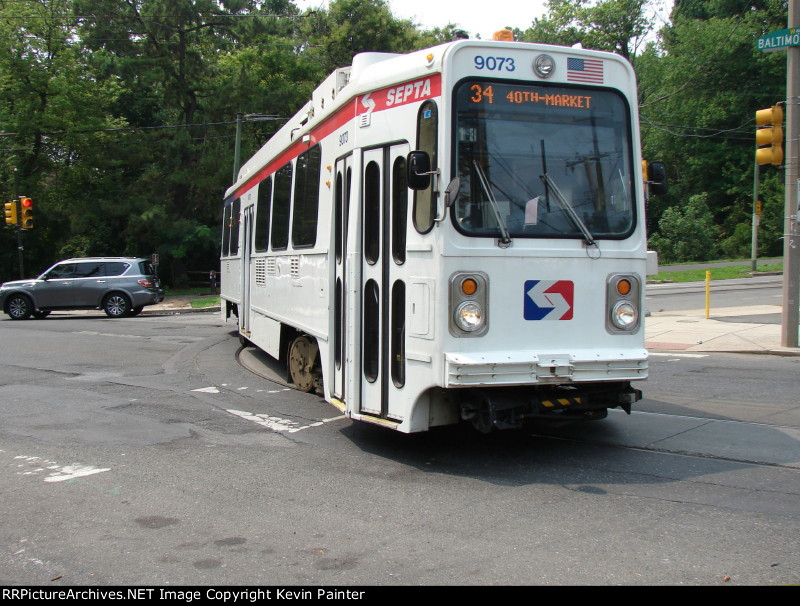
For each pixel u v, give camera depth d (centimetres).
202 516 545
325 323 809
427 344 611
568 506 544
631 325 646
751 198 5566
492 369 590
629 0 5709
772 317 1795
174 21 3875
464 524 512
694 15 6456
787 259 1320
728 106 5638
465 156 608
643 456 674
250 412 908
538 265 617
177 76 4009
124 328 2061
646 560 443
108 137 4019
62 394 1044
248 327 1415
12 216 3006
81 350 1547
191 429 825
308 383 984
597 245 636
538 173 626
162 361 1381
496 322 607
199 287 4456
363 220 711
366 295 706
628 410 664
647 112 6038
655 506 540
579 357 614
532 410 625
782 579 412
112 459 707
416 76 637
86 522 536
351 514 541
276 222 1105
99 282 2512
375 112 691
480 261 602
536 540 480
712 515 518
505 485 598
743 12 5991
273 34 4072
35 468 679
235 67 4378
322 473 647
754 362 1226
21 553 479
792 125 1298
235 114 4019
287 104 4041
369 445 740
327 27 4534
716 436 740
